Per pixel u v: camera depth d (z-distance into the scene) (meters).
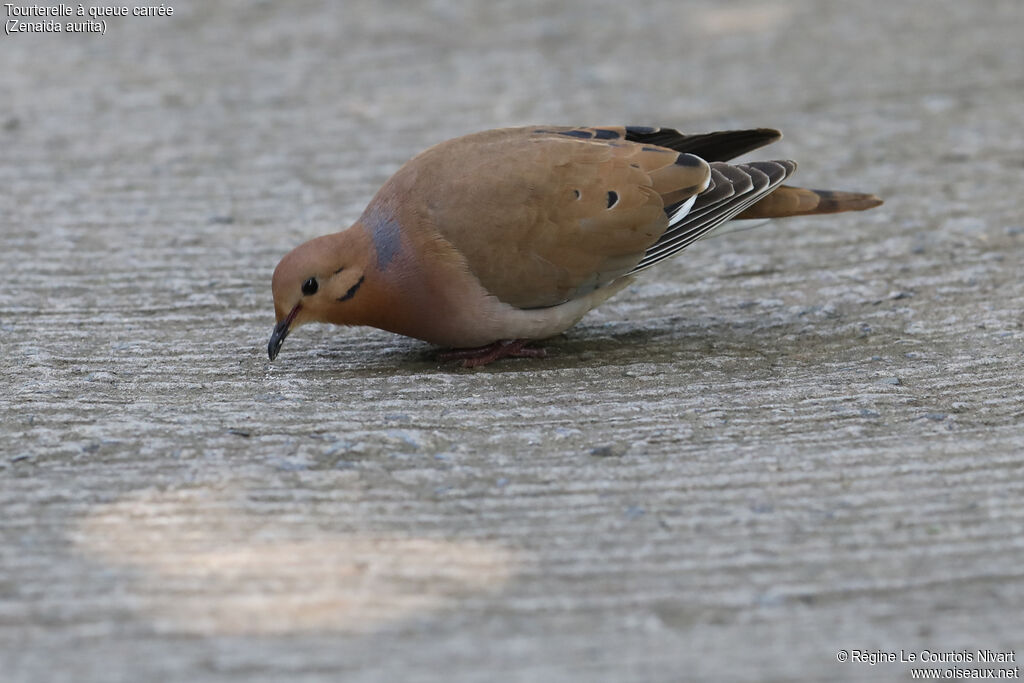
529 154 9.72
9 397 9.35
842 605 6.74
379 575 6.98
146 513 7.64
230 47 19.11
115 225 13.34
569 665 6.18
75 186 14.34
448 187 9.53
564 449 8.63
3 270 12.11
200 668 6.10
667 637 6.44
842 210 10.62
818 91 17.41
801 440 8.73
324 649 6.28
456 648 6.30
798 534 7.46
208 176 14.73
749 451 8.57
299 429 8.82
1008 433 8.80
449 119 16.44
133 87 17.45
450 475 8.21
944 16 20.39
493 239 9.49
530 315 9.87
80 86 17.42
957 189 14.20
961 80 17.59
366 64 18.45
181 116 16.52
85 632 6.41
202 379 9.90
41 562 7.07
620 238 9.73
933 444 8.62
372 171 14.94
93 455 8.41
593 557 7.21
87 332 10.85
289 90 17.44
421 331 9.84
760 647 6.35
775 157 15.29
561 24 20.27
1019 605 6.71
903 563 7.12
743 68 18.34
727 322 11.20
